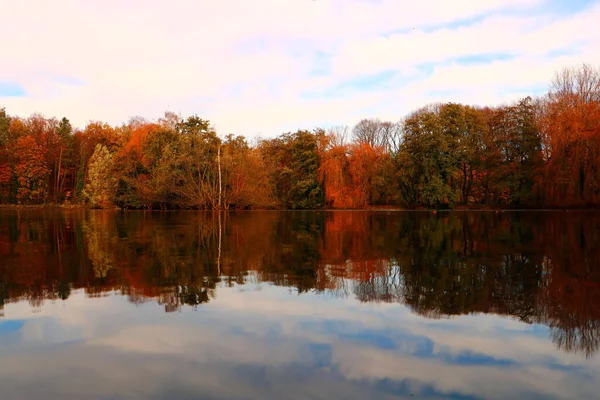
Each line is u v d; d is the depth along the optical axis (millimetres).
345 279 10695
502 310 8047
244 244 17484
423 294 9203
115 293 9234
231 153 52312
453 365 5539
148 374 5250
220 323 7176
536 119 51406
